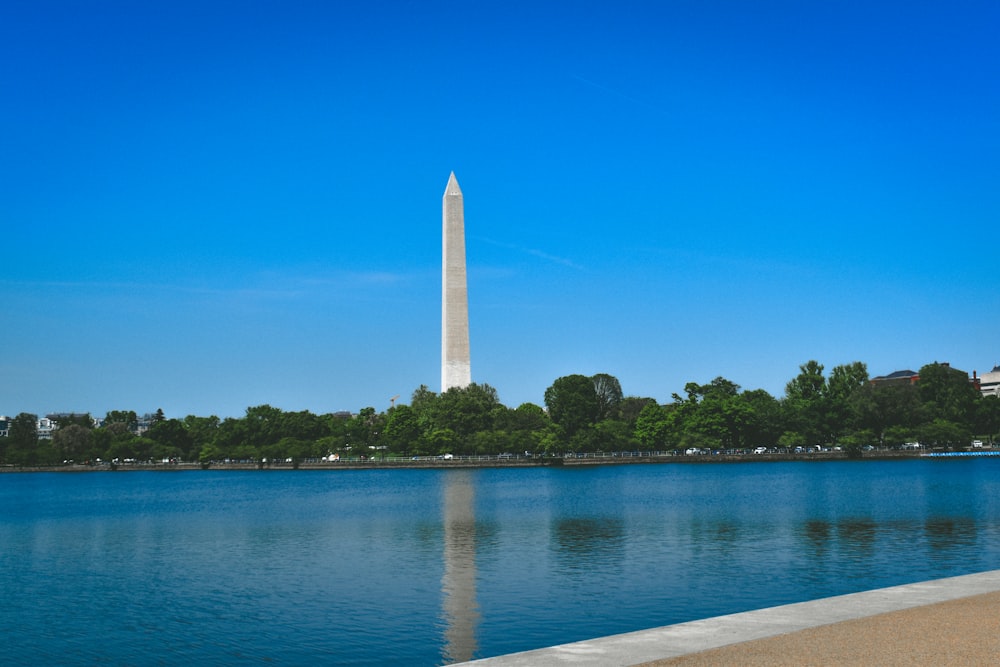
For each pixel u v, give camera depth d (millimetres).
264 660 38250
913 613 23750
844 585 49688
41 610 48969
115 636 42969
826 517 86438
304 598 50125
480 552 66438
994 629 21797
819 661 19406
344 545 73438
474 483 163875
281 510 114750
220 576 59000
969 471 170500
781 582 50906
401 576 56344
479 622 42938
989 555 59219
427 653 38281
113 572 62375
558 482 158625
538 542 71562
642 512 96000
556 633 40750
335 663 37312
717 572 54594
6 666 38469
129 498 153125
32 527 98625
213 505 128000
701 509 98188
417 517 97125
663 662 19562
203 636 42406
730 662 19422
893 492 118625
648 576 53781
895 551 61625
